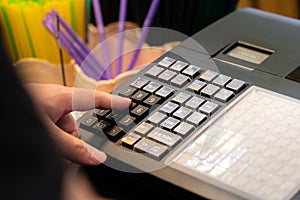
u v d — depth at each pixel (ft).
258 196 2.28
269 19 3.10
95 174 2.49
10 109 1.50
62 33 3.30
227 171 2.37
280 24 3.06
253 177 2.35
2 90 1.50
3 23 3.31
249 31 3.03
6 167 1.49
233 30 3.05
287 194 2.29
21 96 1.52
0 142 1.49
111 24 3.81
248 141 2.48
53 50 3.40
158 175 2.38
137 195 2.44
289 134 2.50
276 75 2.77
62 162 1.58
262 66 2.82
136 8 3.68
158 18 3.59
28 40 3.36
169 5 3.60
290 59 2.85
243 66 2.82
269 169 2.37
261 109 2.61
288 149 2.44
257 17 3.12
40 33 3.35
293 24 3.06
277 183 2.32
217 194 2.31
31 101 1.54
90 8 3.63
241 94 2.68
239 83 2.71
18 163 1.50
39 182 1.51
